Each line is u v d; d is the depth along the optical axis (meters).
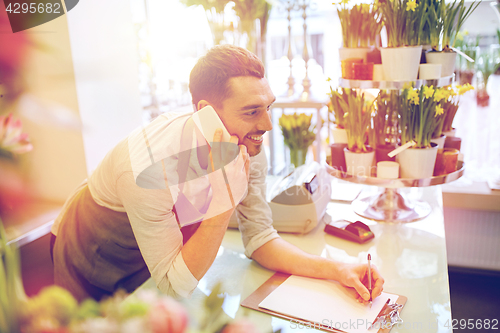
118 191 0.89
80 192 1.05
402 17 1.29
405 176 1.37
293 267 1.10
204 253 0.92
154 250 0.92
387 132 1.53
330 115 1.75
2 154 0.22
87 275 0.98
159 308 0.28
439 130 1.44
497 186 2.17
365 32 1.44
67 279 0.97
